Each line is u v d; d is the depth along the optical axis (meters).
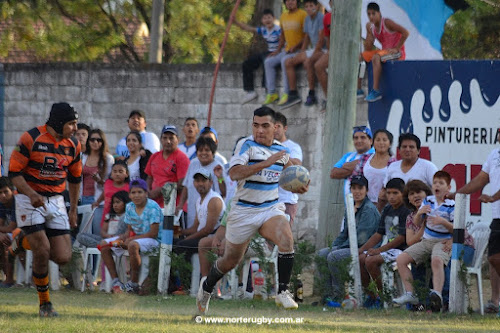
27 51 75.94
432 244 33.56
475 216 41.47
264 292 36.41
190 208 40.75
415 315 31.23
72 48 71.69
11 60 76.62
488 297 38.69
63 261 28.89
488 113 42.78
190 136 45.72
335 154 40.53
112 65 56.28
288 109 53.12
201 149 40.53
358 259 34.78
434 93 43.44
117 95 56.28
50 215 28.27
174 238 39.66
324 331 24.48
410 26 51.19
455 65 43.12
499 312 31.83
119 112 56.25
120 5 74.12
